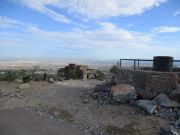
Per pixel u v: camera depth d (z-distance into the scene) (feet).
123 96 43.21
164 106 39.24
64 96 52.01
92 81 77.36
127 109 40.09
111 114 38.60
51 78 73.72
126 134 31.83
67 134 32.19
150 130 32.37
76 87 62.34
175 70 53.78
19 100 49.85
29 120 37.88
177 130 30.78
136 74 46.16
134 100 42.78
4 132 32.63
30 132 32.71
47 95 53.36
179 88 41.19
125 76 49.08
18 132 32.65
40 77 75.66
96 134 32.45
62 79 79.00
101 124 35.35
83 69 86.89
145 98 43.78
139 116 37.01
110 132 32.73
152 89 43.73
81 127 34.94
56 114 40.91
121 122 35.35
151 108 37.73
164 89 43.47
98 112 40.04
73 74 85.35
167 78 43.42
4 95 53.21
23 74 77.00
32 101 49.06
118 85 46.57
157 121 35.01
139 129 32.83
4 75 73.31
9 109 44.06
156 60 50.29
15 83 64.64
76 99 49.01
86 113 40.19
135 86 46.26
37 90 58.08
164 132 30.27
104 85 52.90
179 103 40.29
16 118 38.81
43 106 45.60
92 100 47.14
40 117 39.60
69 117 39.09
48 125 35.73
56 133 32.50
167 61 49.49
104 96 47.50
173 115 36.60
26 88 59.21
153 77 43.75
